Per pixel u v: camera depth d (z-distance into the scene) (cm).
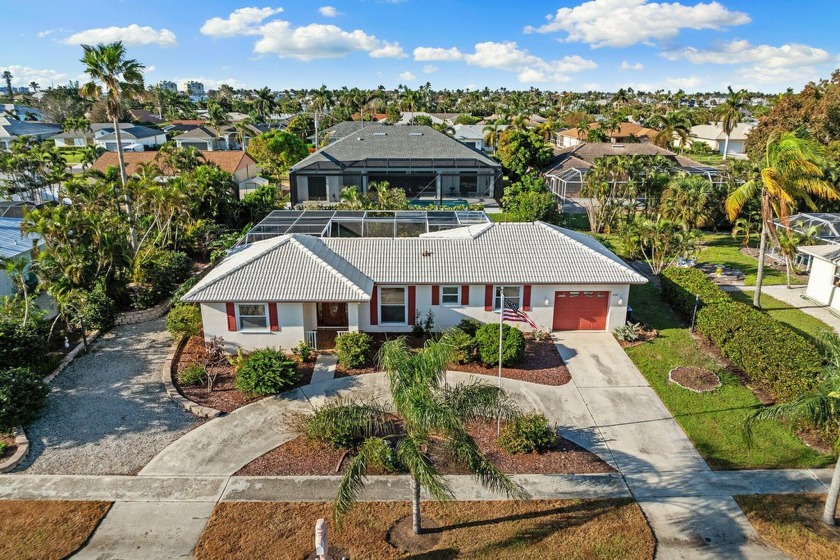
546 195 4316
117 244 2697
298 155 7388
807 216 3738
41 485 1487
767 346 1944
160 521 1362
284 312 2227
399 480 1517
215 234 3800
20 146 6309
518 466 1575
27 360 2042
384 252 2528
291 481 1508
